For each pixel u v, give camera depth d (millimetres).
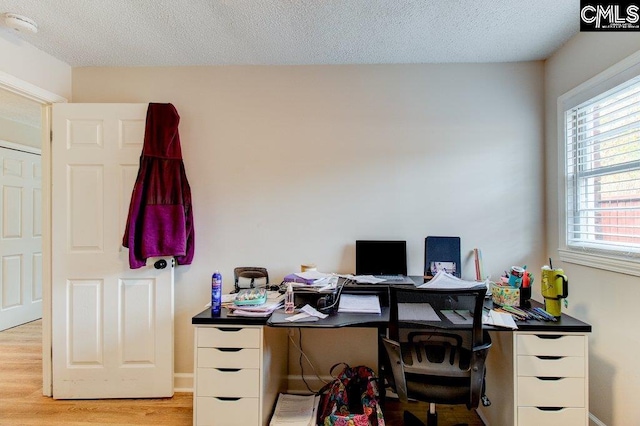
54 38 1889
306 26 1770
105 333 2074
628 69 1506
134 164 2094
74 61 2164
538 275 2127
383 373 1748
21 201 3465
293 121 2213
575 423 1448
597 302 1692
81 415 1896
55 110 2088
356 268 2094
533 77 2154
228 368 1581
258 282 2094
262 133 2221
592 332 1723
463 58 2119
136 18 1698
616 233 1636
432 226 2168
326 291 1660
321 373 2172
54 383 2053
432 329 1429
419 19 1699
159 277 2100
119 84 2230
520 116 2158
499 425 1634
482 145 2166
